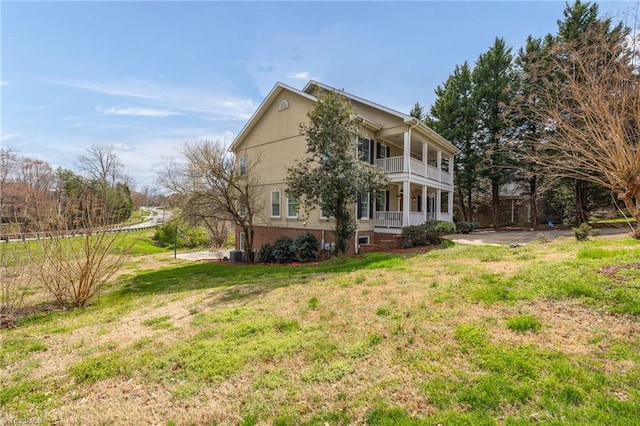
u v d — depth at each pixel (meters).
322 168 10.34
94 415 2.80
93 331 5.28
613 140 4.62
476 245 11.51
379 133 14.90
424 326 3.74
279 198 15.32
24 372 3.75
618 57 4.95
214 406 2.75
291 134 14.67
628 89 4.57
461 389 2.57
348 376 2.98
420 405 2.46
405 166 13.85
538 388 2.45
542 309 3.77
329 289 5.91
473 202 27.20
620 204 17.48
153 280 10.94
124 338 4.66
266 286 6.97
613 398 2.26
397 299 4.78
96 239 7.89
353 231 11.69
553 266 5.16
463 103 23.19
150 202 36.72
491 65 21.80
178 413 2.71
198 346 3.91
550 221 22.88
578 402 2.27
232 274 10.40
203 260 17.23
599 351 2.84
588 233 9.17
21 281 7.26
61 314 6.89
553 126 5.85
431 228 12.98
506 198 25.67
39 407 2.99
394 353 3.28
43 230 7.43
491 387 2.52
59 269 7.46
